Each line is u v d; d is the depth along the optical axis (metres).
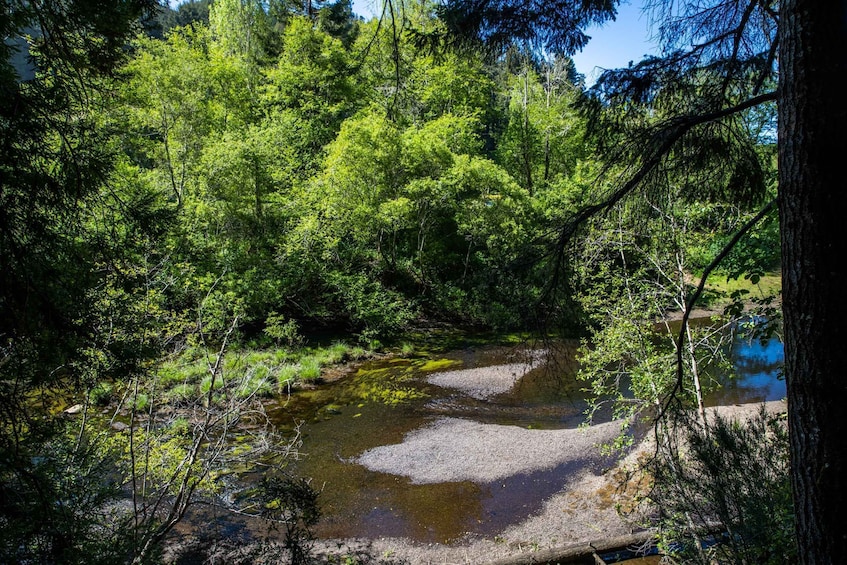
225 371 14.09
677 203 6.05
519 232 22.31
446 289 26.12
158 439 7.82
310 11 27.38
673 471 5.78
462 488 10.99
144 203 5.11
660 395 8.57
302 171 25.59
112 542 5.10
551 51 4.74
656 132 3.98
